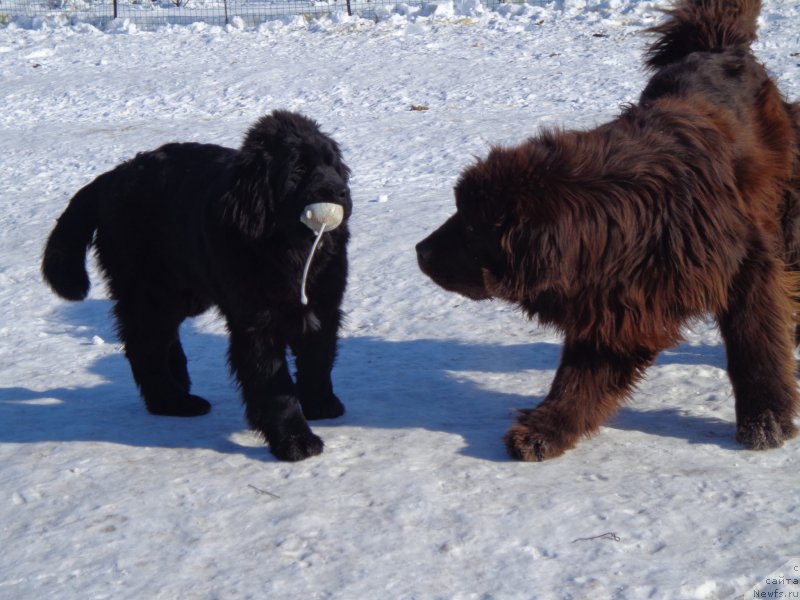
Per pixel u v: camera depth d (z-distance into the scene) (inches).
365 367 134.0
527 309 104.8
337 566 88.5
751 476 99.0
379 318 152.0
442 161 239.8
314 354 114.0
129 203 118.9
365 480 101.0
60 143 294.7
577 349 106.0
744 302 103.7
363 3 510.9
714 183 100.2
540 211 97.6
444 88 322.7
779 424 104.7
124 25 493.0
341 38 421.1
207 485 101.7
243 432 115.0
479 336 142.3
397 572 87.4
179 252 115.0
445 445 108.0
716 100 111.7
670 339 103.4
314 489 100.0
